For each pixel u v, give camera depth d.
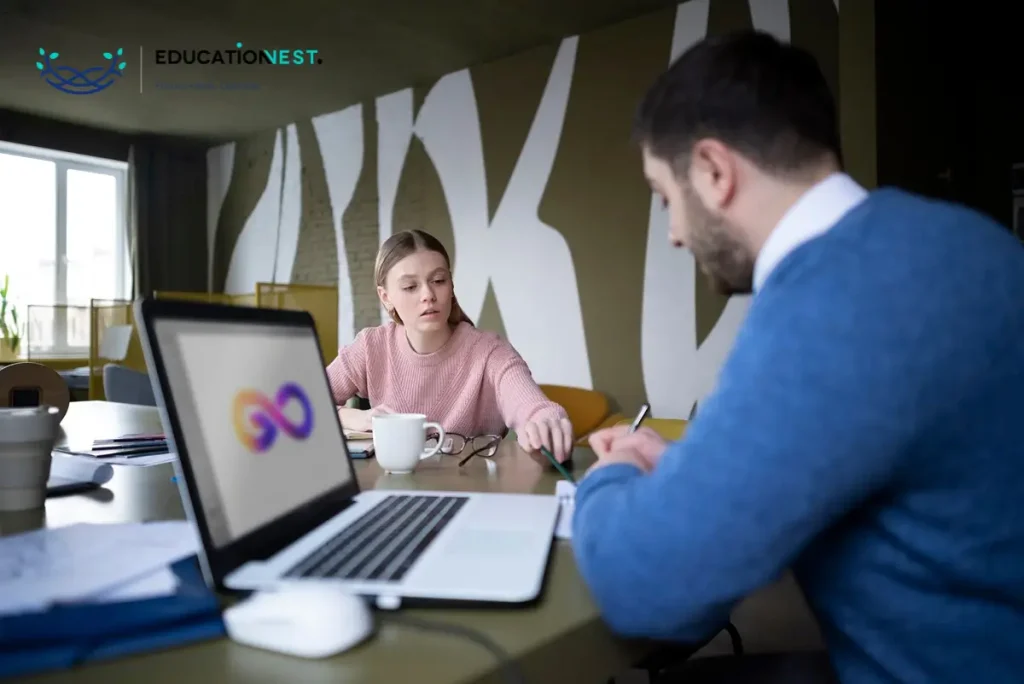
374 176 5.73
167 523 0.70
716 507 0.47
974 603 0.50
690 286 4.01
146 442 1.32
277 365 0.77
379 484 1.00
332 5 4.06
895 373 0.45
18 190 6.23
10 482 0.83
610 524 0.53
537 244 4.70
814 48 3.58
